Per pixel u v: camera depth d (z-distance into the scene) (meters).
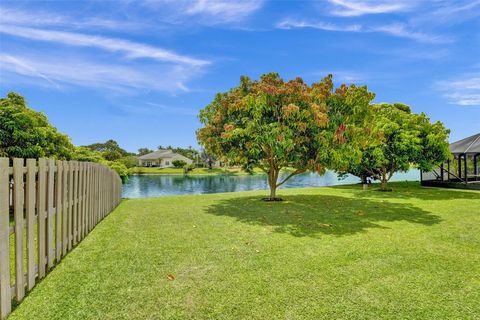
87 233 5.39
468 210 7.98
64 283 3.13
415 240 4.91
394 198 10.95
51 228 3.60
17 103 9.35
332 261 3.85
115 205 9.02
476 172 17.52
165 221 6.62
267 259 3.93
